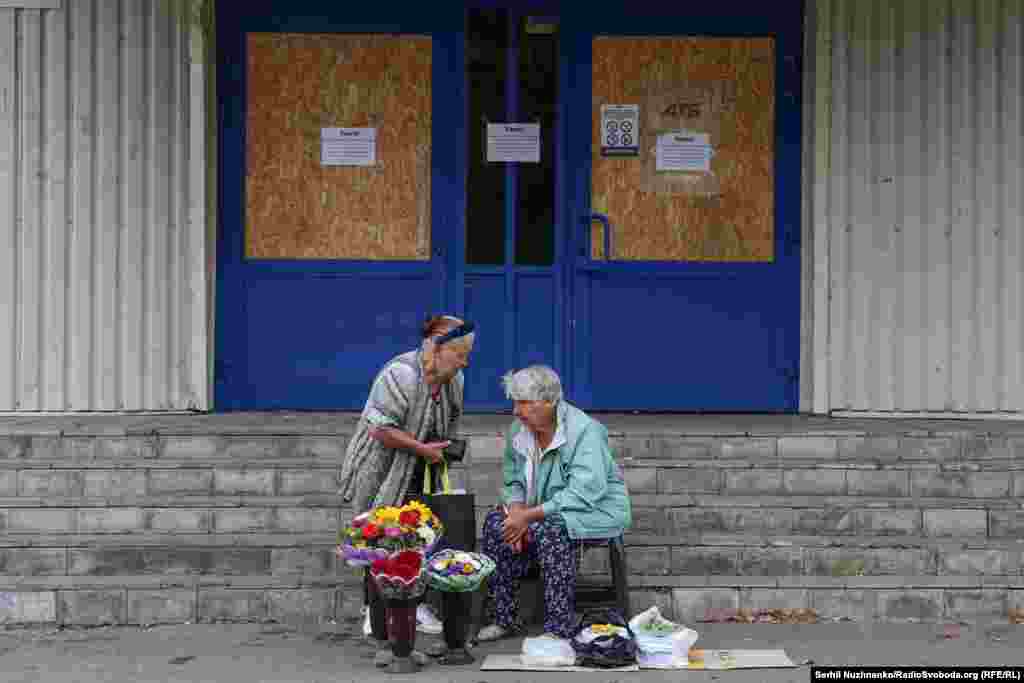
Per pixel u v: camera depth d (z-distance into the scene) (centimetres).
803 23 789
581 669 515
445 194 793
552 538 536
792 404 793
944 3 768
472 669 517
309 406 792
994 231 766
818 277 775
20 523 623
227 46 786
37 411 754
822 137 775
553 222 795
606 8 793
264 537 613
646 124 795
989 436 680
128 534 618
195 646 548
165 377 765
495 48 794
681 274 794
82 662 524
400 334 794
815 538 610
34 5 752
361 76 791
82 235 755
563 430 550
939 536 625
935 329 769
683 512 629
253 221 789
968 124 768
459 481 652
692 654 531
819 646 545
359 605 583
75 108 754
